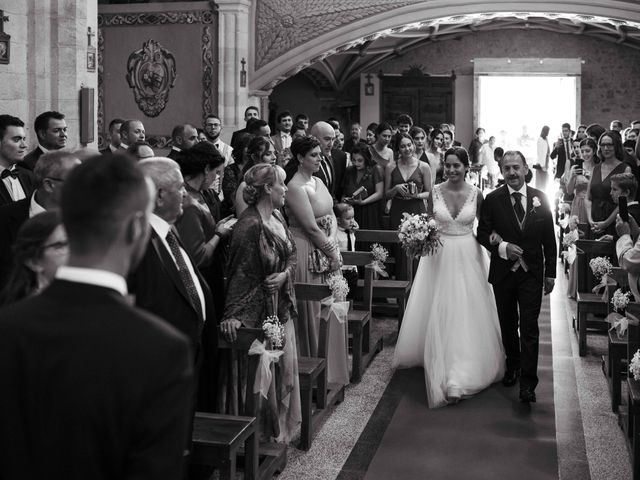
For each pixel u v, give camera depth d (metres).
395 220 8.95
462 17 14.05
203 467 4.61
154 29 14.55
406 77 24.69
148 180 1.86
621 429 5.61
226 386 4.89
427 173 9.05
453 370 6.21
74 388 1.72
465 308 6.35
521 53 24.44
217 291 4.95
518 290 6.14
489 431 5.56
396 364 6.95
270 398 4.82
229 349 4.74
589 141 9.59
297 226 5.98
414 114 24.78
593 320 8.27
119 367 1.73
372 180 9.23
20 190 5.38
